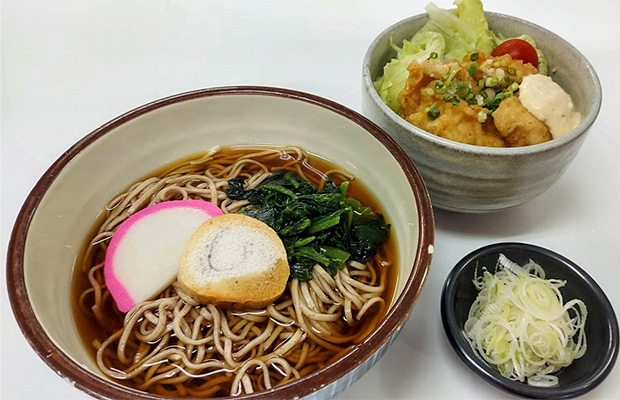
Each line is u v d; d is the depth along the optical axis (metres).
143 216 0.25
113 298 0.23
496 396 0.22
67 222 0.23
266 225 0.23
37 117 0.34
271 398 0.16
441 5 0.43
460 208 0.27
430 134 0.24
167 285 0.23
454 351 0.23
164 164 0.28
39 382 0.22
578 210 0.29
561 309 0.23
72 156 0.24
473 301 0.25
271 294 0.22
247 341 0.22
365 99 0.27
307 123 0.28
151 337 0.22
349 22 0.42
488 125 0.27
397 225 0.25
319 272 0.23
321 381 0.16
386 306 0.23
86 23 0.42
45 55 0.39
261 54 0.39
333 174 0.28
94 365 0.21
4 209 0.28
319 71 0.38
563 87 0.29
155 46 0.40
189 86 0.36
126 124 0.25
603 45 0.40
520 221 0.29
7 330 0.24
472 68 0.28
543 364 0.22
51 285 0.21
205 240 0.23
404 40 0.31
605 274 0.26
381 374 0.23
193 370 0.21
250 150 0.29
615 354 0.21
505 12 0.42
